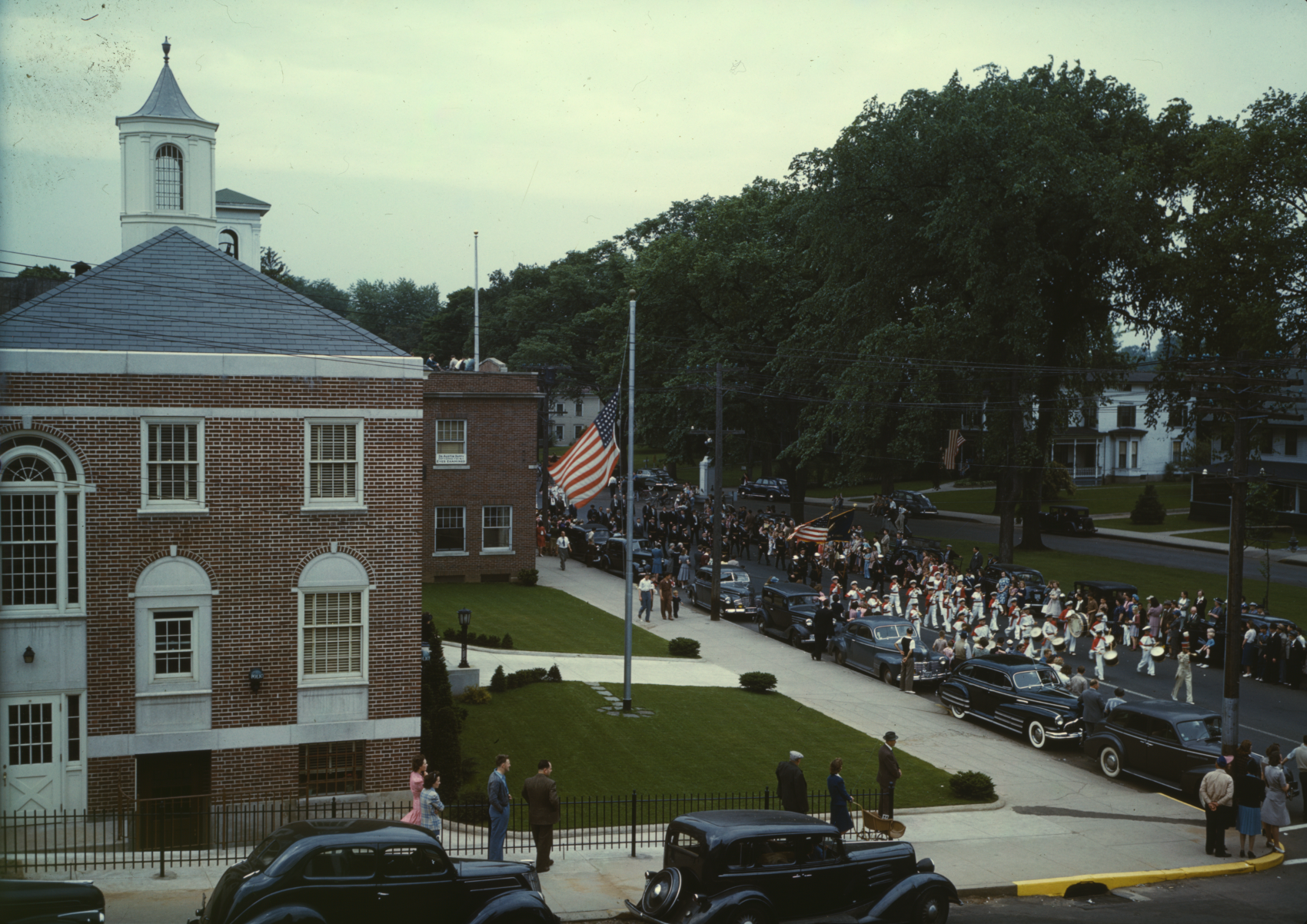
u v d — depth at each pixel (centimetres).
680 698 3097
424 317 18075
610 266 11244
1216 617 3734
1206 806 2039
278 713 2156
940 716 3080
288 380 2141
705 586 4669
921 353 5094
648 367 7412
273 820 2136
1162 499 8425
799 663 3678
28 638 2009
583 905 1609
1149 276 5266
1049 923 1631
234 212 4578
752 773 2444
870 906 1516
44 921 1202
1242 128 4809
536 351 10819
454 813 2138
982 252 4922
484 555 4956
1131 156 4969
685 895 1450
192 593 2097
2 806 1989
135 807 2045
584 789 2291
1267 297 4553
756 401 7044
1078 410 7238
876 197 5334
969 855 1975
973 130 4769
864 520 7300
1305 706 3150
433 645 2869
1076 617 3856
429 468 4862
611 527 6400
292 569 2159
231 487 2116
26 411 1988
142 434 2056
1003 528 5291
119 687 2058
